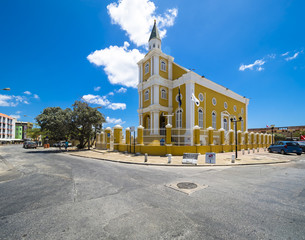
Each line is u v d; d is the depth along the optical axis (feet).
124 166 34.81
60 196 16.34
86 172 28.17
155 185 19.99
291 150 56.24
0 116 242.99
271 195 16.47
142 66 85.51
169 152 48.60
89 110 81.00
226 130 89.25
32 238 9.46
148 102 77.71
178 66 78.07
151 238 9.37
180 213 12.52
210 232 9.95
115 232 10.00
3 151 85.15
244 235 9.63
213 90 81.30
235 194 16.72
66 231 10.16
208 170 30.14
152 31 84.94
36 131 126.82
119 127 67.56
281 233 9.85
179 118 71.82
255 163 37.68
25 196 16.46
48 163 39.63
